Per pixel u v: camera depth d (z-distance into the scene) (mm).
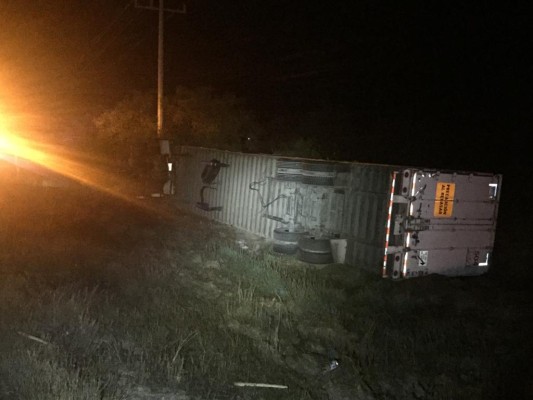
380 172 11664
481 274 12641
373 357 7691
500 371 7441
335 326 8773
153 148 26047
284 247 13328
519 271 13094
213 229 16719
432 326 8992
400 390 6922
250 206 16219
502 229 15836
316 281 11430
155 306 8672
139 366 6406
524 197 17688
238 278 11203
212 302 9477
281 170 14438
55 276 9914
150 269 11094
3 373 5715
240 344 7543
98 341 7020
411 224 11508
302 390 6543
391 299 10398
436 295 10711
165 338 7336
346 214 12641
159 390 6031
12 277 9297
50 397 5312
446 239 11977
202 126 28578
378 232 11641
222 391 6211
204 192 19047
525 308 10133
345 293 10703
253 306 9352
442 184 11742
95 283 9758
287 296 10195
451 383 7066
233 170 17297
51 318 7387
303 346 7957
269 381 6656
